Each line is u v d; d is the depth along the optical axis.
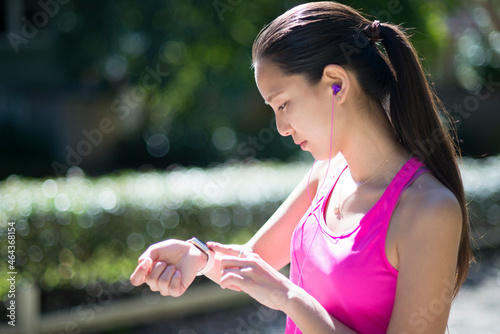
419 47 11.05
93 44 10.95
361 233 1.50
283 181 6.38
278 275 1.52
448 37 12.45
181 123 11.41
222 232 5.75
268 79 1.57
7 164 11.31
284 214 1.86
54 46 11.85
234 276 1.50
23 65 12.58
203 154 11.48
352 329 1.53
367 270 1.48
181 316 5.25
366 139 1.58
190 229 5.59
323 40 1.53
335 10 1.59
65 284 4.95
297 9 1.59
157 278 1.63
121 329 4.96
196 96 11.05
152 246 1.70
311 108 1.55
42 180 5.89
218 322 5.13
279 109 1.60
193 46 10.68
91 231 5.10
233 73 10.77
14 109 12.27
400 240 1.44
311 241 1.63
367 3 10.32
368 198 1.55
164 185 5.92
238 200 5.84
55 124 12.00
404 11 10.58
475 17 10.55
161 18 10.41
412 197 1.46
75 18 10.94
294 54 1.53
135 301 5.09
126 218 5.27
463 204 1.55
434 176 1.51
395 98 1.56
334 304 1.55
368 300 1.49
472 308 5.39
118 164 11.62
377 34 1.59
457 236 1.43
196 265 1.70
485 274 6.50
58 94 11.93
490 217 7.51
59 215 4.99
